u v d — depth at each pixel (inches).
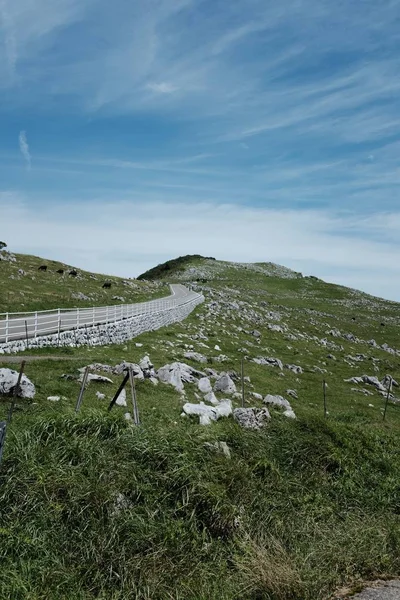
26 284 2810.0
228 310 3277.6
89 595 332.2
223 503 432.1
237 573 377.4
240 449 543.8
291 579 359.6
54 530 366.3
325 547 423.8
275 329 2741.1
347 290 6840.6
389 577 397.4
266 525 442.6
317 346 2500.0
